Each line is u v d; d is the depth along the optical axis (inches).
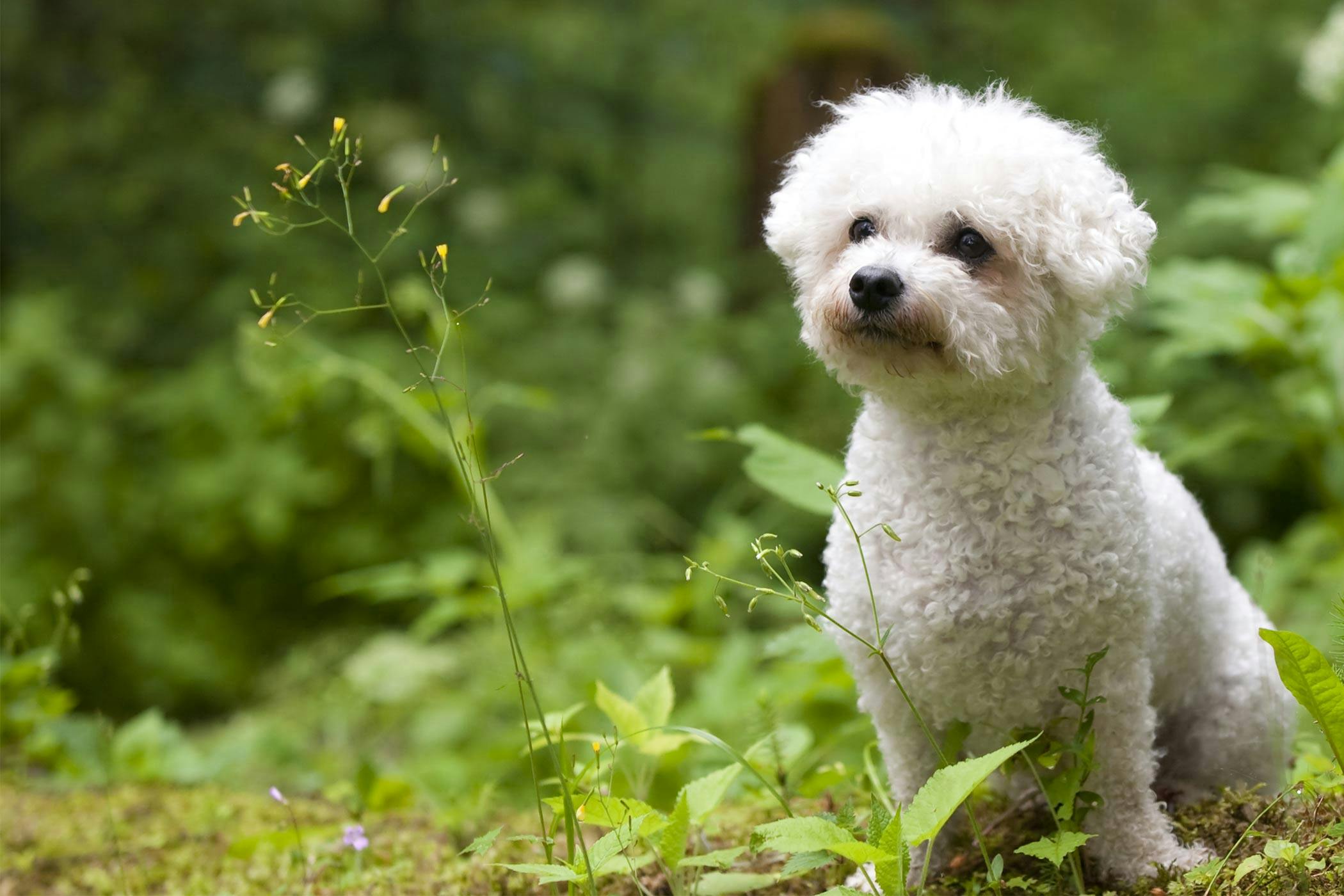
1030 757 126.6
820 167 133.9
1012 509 117.9
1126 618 119.3
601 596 256.5
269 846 165.0
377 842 164.7
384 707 267.4
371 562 346.9
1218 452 344.2
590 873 109.2
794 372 376.2
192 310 391.5
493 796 183.0
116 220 403.2
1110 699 121.3
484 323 384.2
